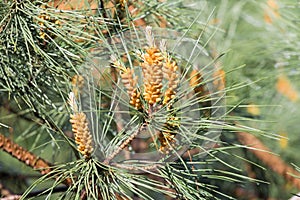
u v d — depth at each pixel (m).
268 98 0.63
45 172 0.53
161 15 0.53
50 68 0.45
